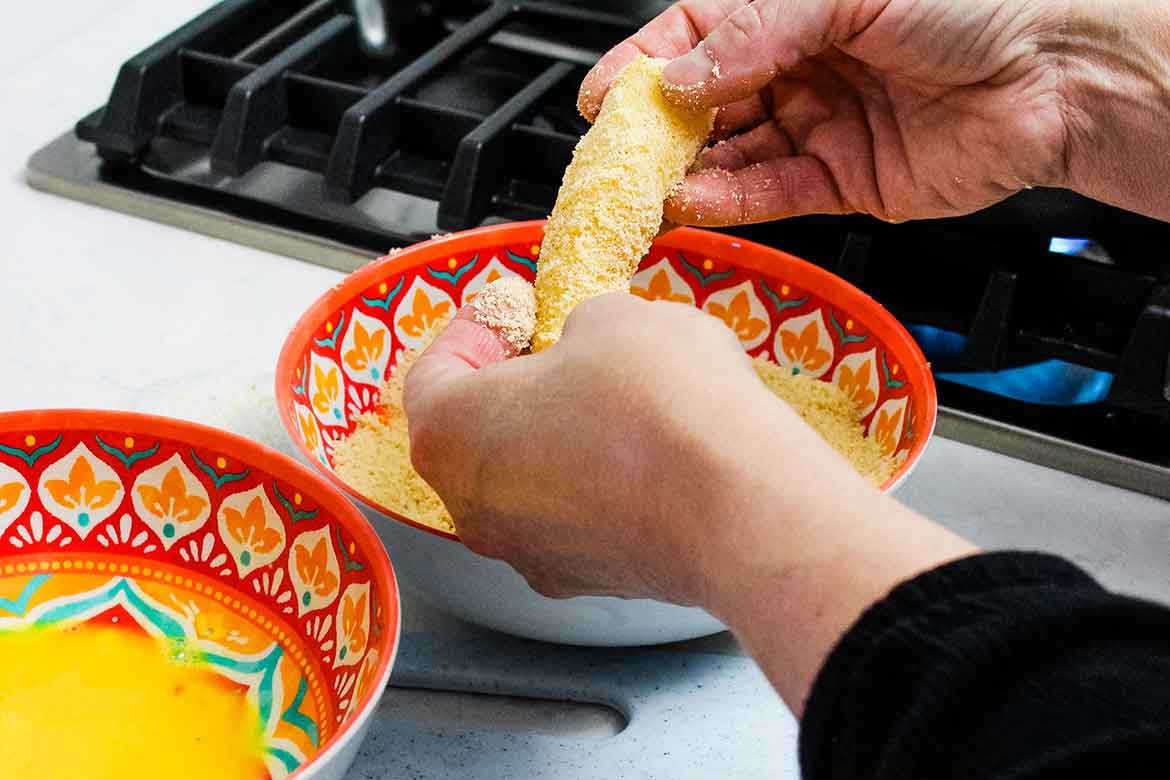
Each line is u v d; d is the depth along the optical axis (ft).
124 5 2.86
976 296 2.18
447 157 2.37
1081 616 1.22
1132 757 1.13
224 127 2.35
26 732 1.69
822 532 1.33
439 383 1.62
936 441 2.14
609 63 1.97
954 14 1.86
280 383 1.82
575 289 1.75
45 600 1.80
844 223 2.24
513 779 1.71
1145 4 1.88
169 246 2.35
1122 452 2.09
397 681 1.82
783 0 1.81
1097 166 1.97
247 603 1.78
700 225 2.02
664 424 1.42
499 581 1.69
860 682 1.25
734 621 1.37
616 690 1.80
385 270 2.01
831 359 2.06
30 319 2.19
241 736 1.70
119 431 1.78
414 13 2.65
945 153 2.01
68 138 2.50
